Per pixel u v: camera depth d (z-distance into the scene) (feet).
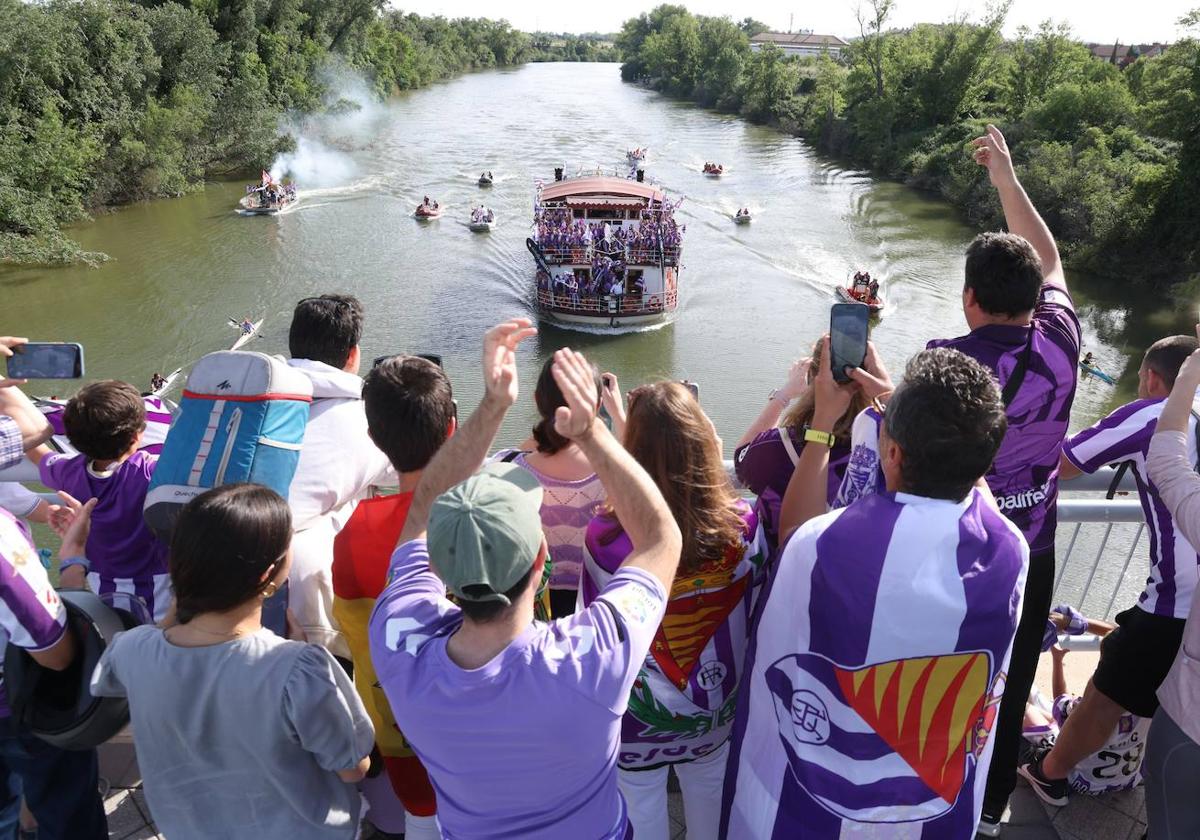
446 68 447.01
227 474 9.43
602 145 251.19
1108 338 122.21
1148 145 173.88
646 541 7.09
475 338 120.98
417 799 9.84
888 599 7.30
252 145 197.06
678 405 8.38
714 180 211.20
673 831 11.82
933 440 7.12
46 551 12.06
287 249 151.84
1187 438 9.80
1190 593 10.37
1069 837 11.59
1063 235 158.30
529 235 164.76
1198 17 144.15
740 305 136.98
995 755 11.15
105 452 10.51
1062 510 13.26
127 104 170.50
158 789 8.07
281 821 8.11
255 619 8.02
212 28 209.15
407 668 6.57
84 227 159.12
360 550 9.17
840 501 9.13
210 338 116.26
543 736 6.37
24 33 149.18
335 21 273.75
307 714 7.72
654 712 8.97
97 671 8.18
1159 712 9.58
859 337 8.81
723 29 368.68
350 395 11.47
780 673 7.97
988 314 9.79
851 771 7.63
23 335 115.14
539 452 10.34
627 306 126.52
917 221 178.50
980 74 227.81
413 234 163.32
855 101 246.88
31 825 11.30
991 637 7.41
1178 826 9.48
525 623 6.52
